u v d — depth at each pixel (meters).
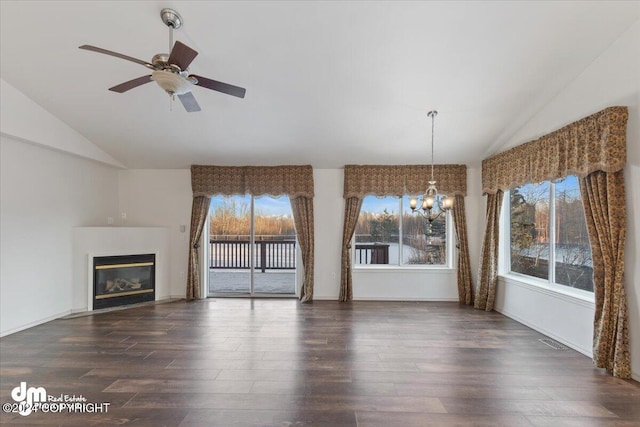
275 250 6.84
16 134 3.53
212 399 2.40
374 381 2.67
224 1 2.50
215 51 3.00
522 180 4.05
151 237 5.27
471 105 3.77
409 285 5.46
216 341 3.52
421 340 3.59
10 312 3.70
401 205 5.64
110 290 4.89
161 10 2.57
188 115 4.04
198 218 5.45
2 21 2.70
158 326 4.02
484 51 2.96
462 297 5.30
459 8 2.54
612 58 2.83
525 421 2.17
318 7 2.56
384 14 2.61
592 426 2.12
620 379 2.70
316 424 2.12
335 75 3.31
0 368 2.87
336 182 5.53
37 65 3.19
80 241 4.61
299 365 2.95
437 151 4.94
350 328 3.98
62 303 4.39
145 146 4.81
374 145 4.78
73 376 2.73
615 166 2.71
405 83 3.41
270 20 2.68
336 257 5.51
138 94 3.62
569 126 3.22
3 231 3.62
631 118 2.68
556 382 2.67
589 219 2.98
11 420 2.14
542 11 2.55
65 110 3.90
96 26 2.75
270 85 3.47
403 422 2.15
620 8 2.50
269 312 4.68
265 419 2.17
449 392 2.51
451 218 5.50
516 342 3.54
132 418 2.17
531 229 4.25
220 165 5.46
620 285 2.72
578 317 3.29
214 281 6.53
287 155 5.11
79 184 4.71
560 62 3.06
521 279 4.31
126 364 2.96
